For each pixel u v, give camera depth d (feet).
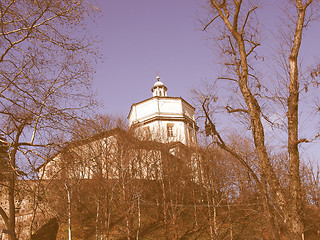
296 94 34.30
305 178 92.84
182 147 144.77
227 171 116.06
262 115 37.96
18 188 50.01
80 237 109.81
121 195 120.67
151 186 133.08
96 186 117.70
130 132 146.51
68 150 43.19
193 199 129.18
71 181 106.93
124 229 111.75
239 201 106.52
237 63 42.37
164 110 178.81
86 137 41.98
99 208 118.11
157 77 207.31
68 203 102.83
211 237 102.06
